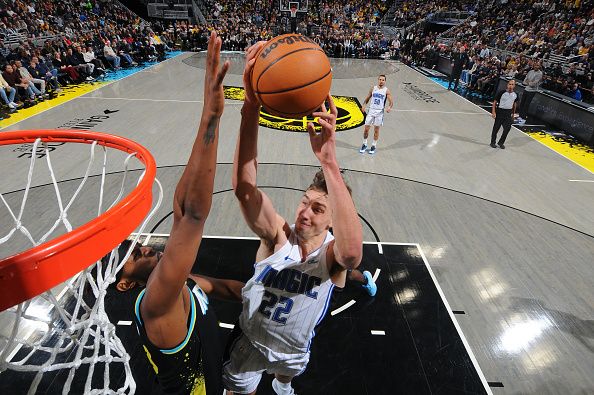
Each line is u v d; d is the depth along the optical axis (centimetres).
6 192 592
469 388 332
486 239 544
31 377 313
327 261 188
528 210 627
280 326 201
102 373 321
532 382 341
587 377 348
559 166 805
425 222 577
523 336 388
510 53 1661
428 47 2028
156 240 489
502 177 743
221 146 825
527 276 474
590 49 1360
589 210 636
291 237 200
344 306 412
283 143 852
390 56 2320
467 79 1561
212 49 77
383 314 405
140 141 831
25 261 94
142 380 318
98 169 672
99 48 1584
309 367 343
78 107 1051
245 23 2530
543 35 1716
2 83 966
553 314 418
